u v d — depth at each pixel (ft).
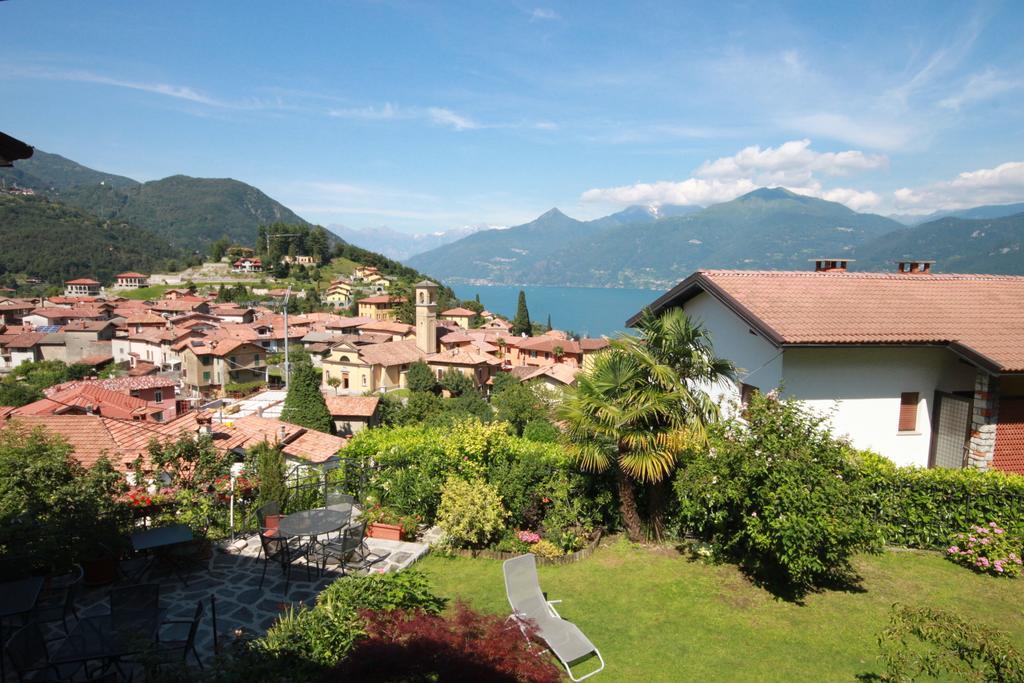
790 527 28.02
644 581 32.78
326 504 35.96
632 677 23.76
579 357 271.49
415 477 39.55
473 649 19.92
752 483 30.78
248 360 244.83
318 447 58.59
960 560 34.96
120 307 397.39
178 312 373.40
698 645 26.30
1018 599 30.73
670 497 38.40
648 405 33.22
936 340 41.42
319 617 20.57
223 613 25.80
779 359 42.47
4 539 24.54
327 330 325.21
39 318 353.31
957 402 43.47
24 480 28.99
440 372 240.94
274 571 30.53
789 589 31.71
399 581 24.77
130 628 19.48
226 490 36.65
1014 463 43.11
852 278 52.54
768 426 31.65
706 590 31.65
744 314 43.34
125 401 125.39
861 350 43.32
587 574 33.76
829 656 25.34
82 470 31.30
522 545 36.19
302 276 563.07
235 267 590.55
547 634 25.46
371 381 227.20
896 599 30.66
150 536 28.14
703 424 35.17
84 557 26.99
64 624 22.31
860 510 30.94
